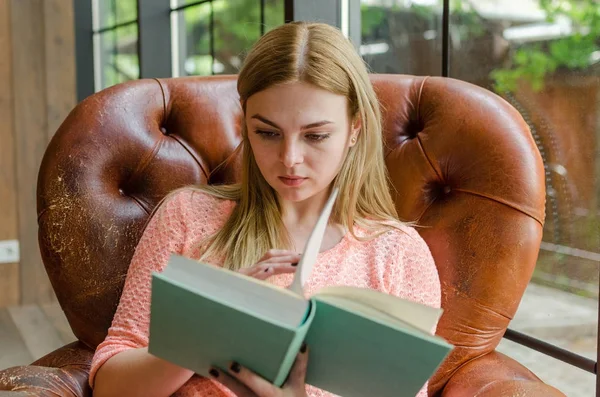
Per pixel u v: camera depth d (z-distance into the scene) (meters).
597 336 1.12
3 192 3.09
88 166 1.15
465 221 1.11
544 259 1.29
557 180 1.26
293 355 0.65
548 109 1.26
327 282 0.98
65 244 1.12
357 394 0.73
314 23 0.93
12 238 3.13
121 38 2.88
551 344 1.27
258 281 0.66
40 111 3.12
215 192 1.05
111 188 1.18
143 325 0.93
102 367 0.90
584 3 1.16
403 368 0.67
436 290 1.04
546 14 1.24
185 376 0.85
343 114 0.91
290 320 0.65
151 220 1.02
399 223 1.07
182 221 0.99
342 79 0.89
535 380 1.01
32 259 3.17
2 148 3.07
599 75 1.14
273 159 0.89
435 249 1.13
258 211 1.00
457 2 1.43
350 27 1.62
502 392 0.95
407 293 1.02
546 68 1.25
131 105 1.21
